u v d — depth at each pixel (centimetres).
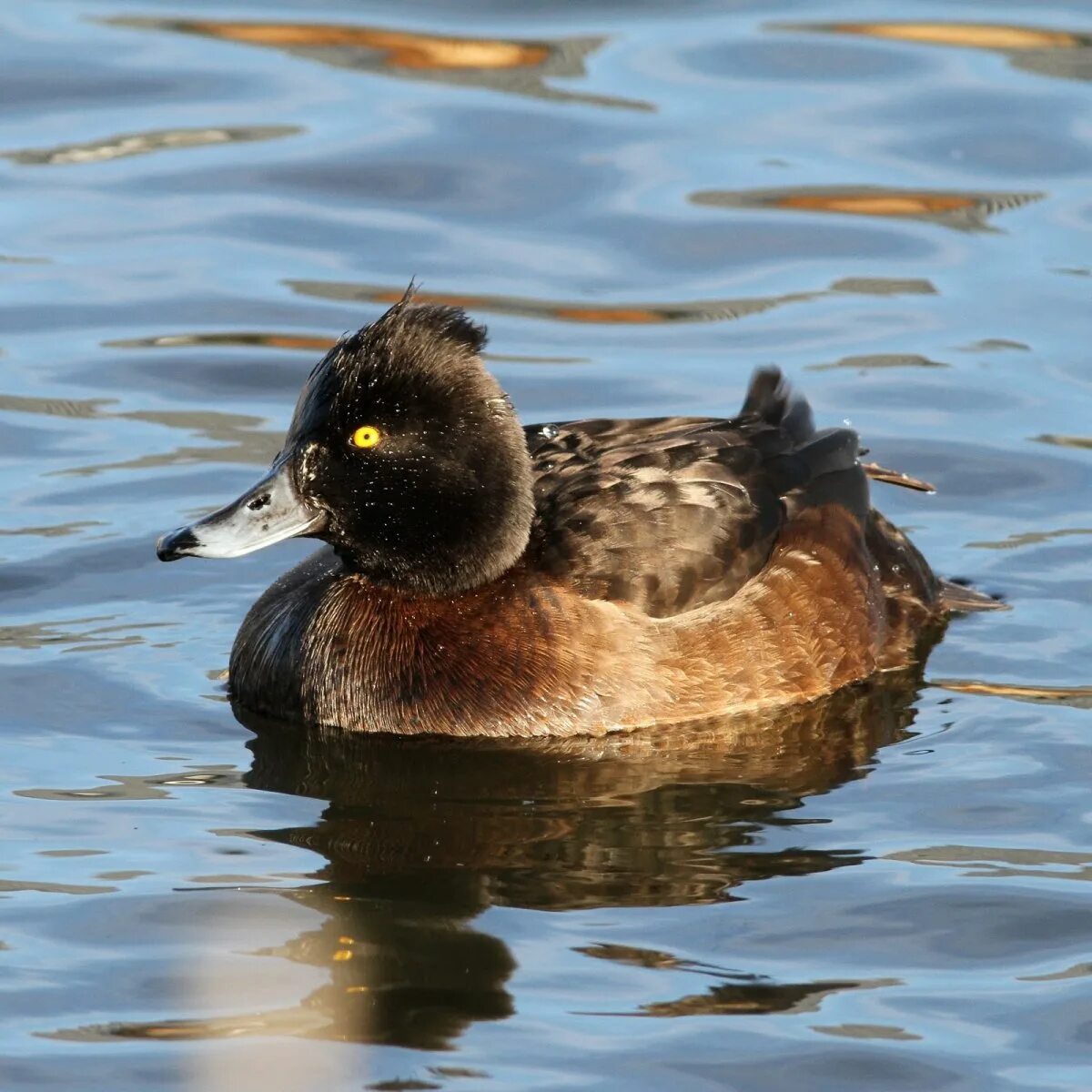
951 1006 871
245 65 2119
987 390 1619
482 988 883
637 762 1139
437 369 1156
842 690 1238
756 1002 873
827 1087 812
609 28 2192
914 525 1438
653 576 1189
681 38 2166
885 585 1305
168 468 1496
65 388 1617
